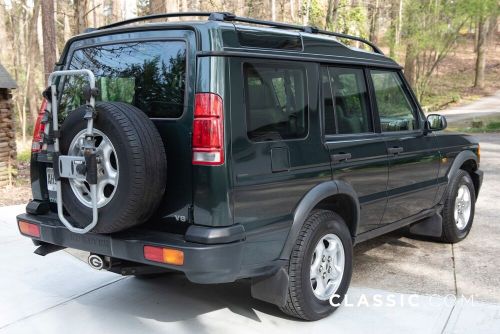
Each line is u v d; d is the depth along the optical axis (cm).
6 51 2744
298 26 405
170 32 338
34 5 2641
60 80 399
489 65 4375
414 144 488
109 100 369
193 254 301
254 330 370
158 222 332
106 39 373
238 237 313
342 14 2117
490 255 532
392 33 2764
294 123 361
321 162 374
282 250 350
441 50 2759
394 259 523
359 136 423
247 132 323
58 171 335
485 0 2478
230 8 2320
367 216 430
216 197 307
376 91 454
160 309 408
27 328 379
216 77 312
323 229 375
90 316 398
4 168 938
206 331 369
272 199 337
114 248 332
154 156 310
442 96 3500
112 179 315
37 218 381
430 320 382
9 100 933
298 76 370
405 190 476
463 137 588
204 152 307
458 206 575
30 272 495
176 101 327
